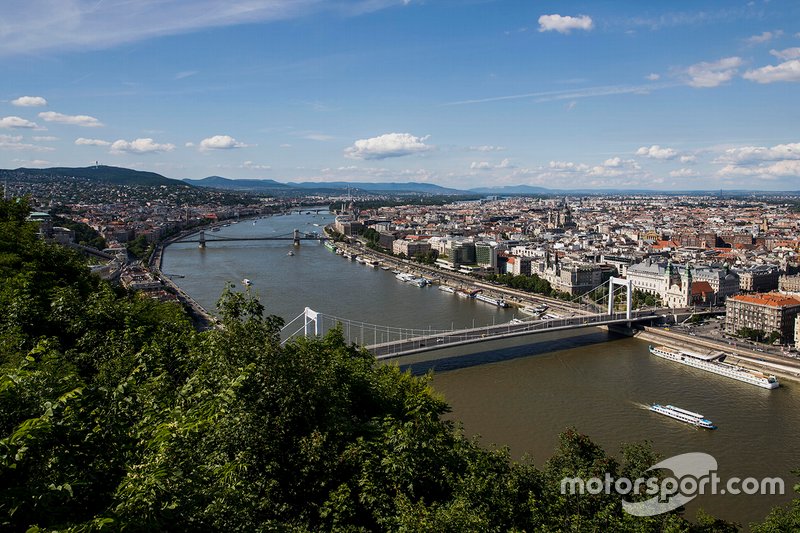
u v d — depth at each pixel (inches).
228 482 2399.1
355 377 4569.4
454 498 3100.4
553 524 3176.7
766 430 7421.3
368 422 3811.5
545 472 3784.5
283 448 3061.0
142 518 1841.8
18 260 5708.7
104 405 2378.2
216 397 2583.7
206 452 2704.2
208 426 2620.6
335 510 2876.5
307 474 2984.7
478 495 3184.1
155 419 2420.0
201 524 2064.5
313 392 3221.0
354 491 3061.0
